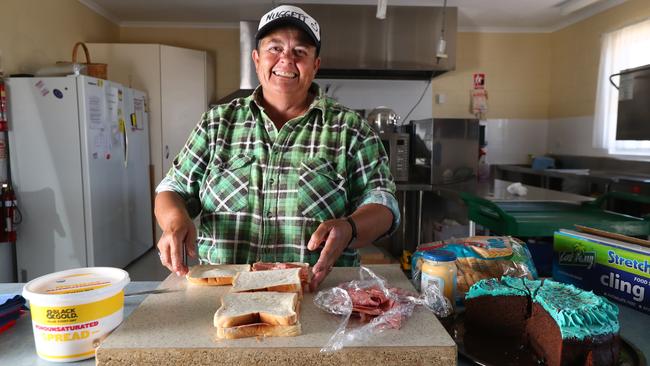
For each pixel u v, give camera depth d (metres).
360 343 0.66
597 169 3.78
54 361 0.72
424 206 3.54
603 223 1.69
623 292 0.96
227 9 3.84
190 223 1.01
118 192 3.09
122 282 0.77
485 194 2.65
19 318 0.90
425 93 4.33
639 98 3.19
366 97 4.27
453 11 3.77
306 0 3.68
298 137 1.21
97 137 2.77
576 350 0.68
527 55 4.41
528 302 0.78
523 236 1.71
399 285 0.92
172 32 4.25
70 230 2.70
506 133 4.46
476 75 4.37
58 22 3.24
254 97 1.24
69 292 0.75
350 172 1.23
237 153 1.20
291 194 1.16
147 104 3.72
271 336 0.68
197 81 3.92
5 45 2.65
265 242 1.15
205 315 0.77
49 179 2.66
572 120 4.12
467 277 0.98
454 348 0.65
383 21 3.73
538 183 3.85
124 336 0.68
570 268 1.07
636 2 3.37
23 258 2.70
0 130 2.58
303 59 1.19
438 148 3.35
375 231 1.04
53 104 2.62
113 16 4.05
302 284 0.89
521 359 0.74
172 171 1.25
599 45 3.76
